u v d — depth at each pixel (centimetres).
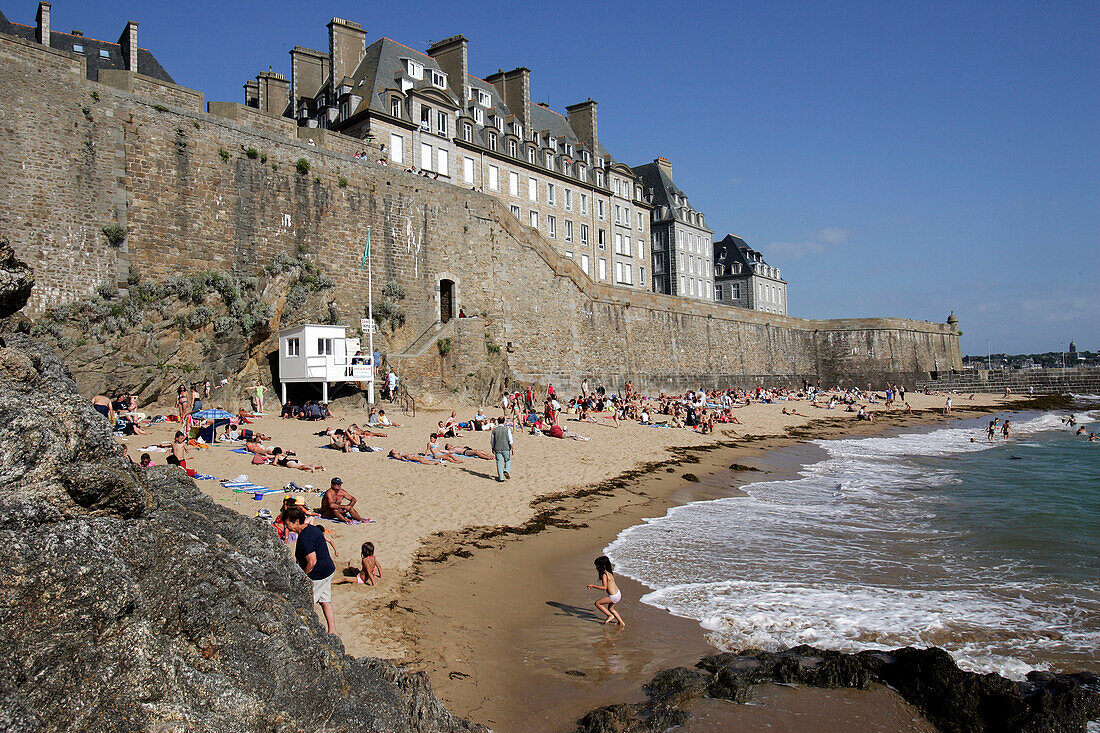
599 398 3528
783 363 5750
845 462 2631
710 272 7381
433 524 1320
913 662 743
